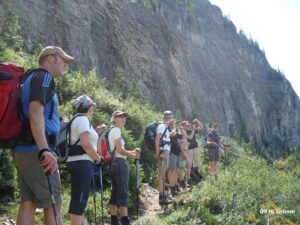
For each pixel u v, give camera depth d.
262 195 9.51
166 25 74.44
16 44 25.75
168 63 68.38
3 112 3.44
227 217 7.96
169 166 9.82
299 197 9.98
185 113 66.12
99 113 12.32
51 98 3.62
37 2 42.81
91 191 8.27
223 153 17.53
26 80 3.54
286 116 125.69
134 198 8.95
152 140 8.66
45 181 3.62
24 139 3.53
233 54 114.31
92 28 49.62
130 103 17.97
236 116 95.44
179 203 8.49
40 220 6.05
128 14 60.50
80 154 5.18
